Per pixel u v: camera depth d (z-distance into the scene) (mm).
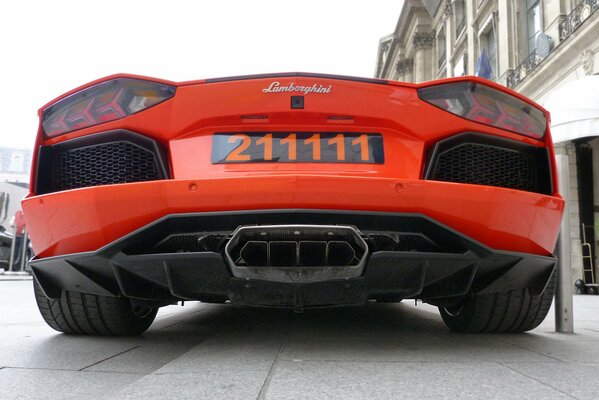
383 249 2113
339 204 1963
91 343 2428
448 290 2266
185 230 2035
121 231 2035
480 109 2209
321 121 2221
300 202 1955
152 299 2330
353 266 1993
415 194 1995
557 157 2998
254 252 2012
